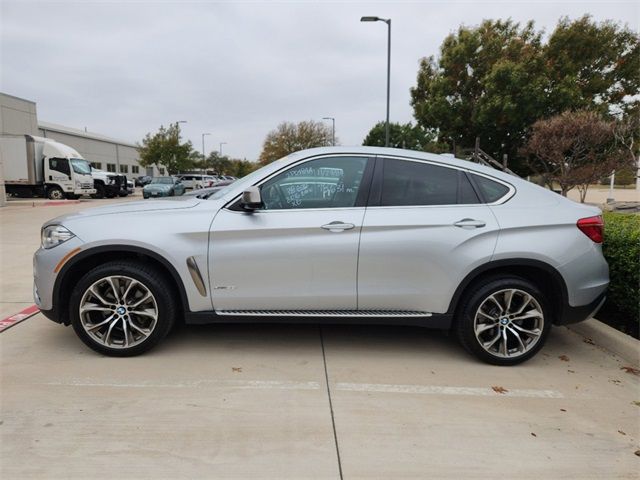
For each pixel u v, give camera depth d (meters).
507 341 3.79
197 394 3.24
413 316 3.77
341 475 2.43
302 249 3.66
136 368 3.63
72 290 3.92
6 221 13.87
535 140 14.64
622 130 12.59
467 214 3.70
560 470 2.50
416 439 2.76
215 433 2.78
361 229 3.65
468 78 21.77
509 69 19.30
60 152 24.58
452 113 21.97
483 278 3.76
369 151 3.87
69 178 24.77
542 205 3.80
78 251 3.65
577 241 3.70
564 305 3.73
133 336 3.83
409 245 3.64
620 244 4.53
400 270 3.68
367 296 3.72
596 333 4.30
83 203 23.41
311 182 3.82
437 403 3.19
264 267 3.69
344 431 2.83
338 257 3.66
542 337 3.74
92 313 3.83
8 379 3.41
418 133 60.78
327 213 3.70
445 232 3.65
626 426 2.94
